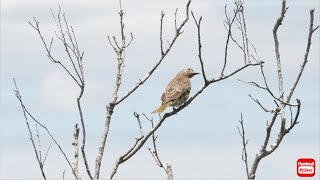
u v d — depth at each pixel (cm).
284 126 1233
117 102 1258
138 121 1284
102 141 1223
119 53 1291
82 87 1205
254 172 1235
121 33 1295
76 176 1148
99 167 1191
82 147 1166
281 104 1252
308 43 1278
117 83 1280
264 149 1233
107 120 1245
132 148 1256
